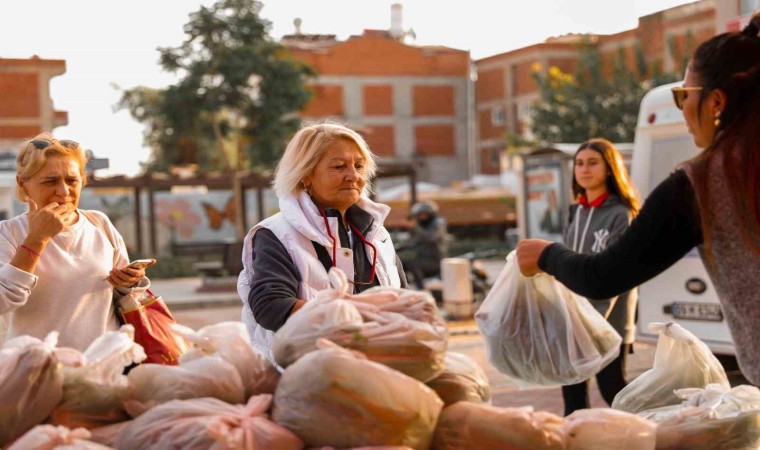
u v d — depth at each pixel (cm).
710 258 259
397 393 268
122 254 416
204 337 308
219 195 3906
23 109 4275
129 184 3334
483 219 4262
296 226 384
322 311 291
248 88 3888
